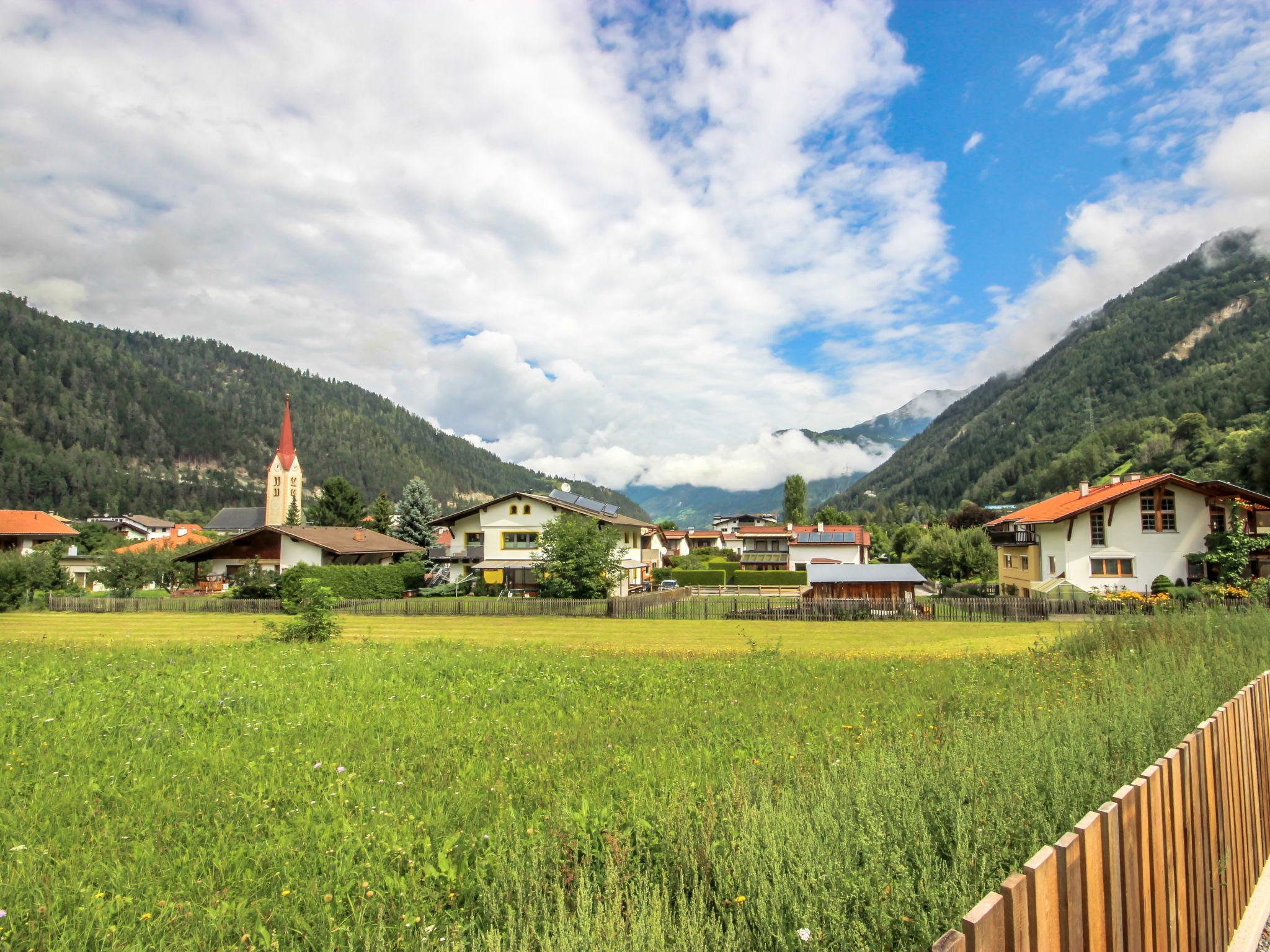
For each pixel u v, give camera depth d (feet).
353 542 181.68
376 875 15.19
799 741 26.45
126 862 16.53
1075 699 27.89
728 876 12.42
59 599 141.90
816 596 135.03
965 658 55.83
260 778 23.38
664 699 38.91
